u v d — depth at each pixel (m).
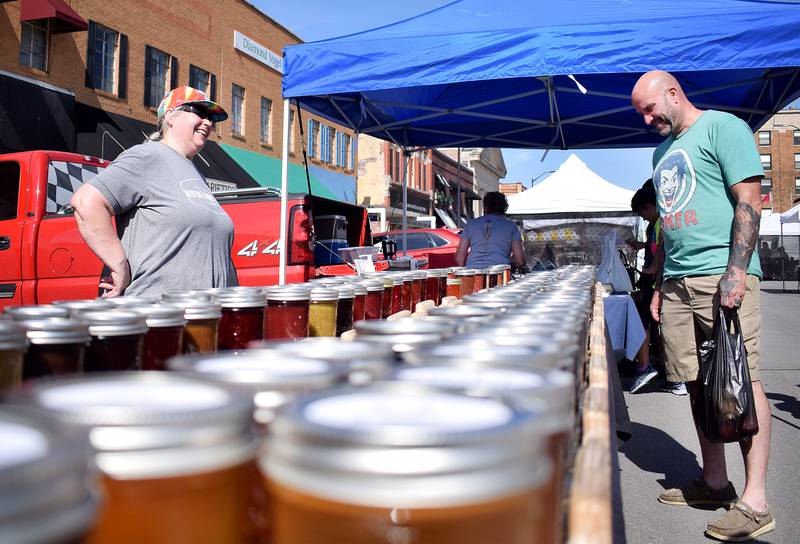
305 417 0.47
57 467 0.31
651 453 4.91
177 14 17.97
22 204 6.36
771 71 6.82
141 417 0.45
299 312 1.67
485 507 0.42
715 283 3.31
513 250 6.93
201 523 0.47
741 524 3.25
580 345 1.21
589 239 14.96
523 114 8.84
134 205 3.00
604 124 9.03
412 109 8.61
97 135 14.36
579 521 0.70
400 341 1.06
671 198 3.50
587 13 5.49
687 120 3.42
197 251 3.01
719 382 3.06
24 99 12.75
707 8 5.19
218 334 1.42
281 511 0.46
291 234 6.17
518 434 0.45
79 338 0.97
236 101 21.09
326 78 5.63
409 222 35.47
